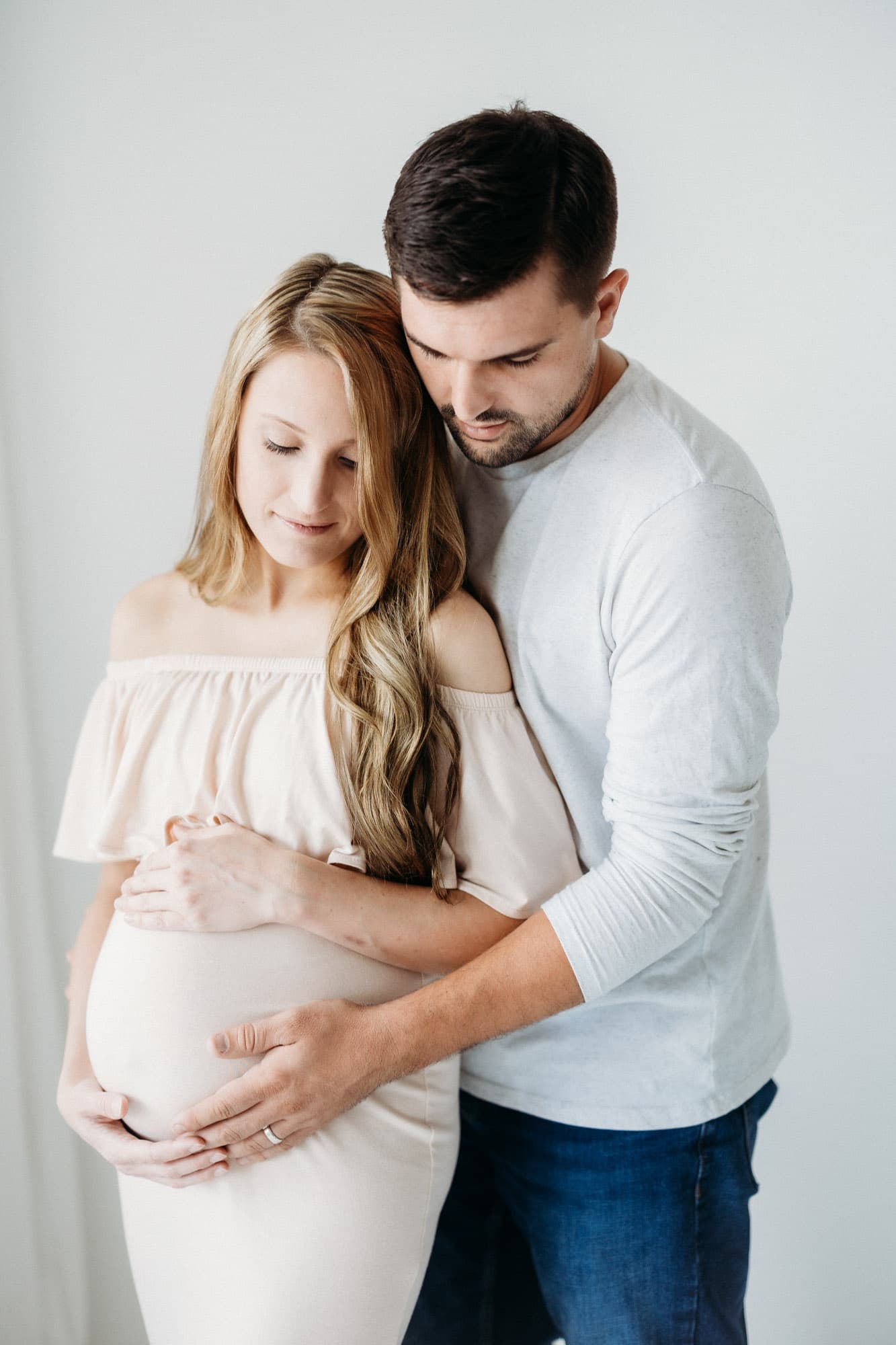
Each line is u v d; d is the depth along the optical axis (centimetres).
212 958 111
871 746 164
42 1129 181
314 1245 109
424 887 116
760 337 156
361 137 157
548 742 118
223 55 156
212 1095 108
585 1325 129
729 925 122
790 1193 181
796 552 160
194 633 124
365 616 113
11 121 157
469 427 102
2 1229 179
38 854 176
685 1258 124
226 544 120
